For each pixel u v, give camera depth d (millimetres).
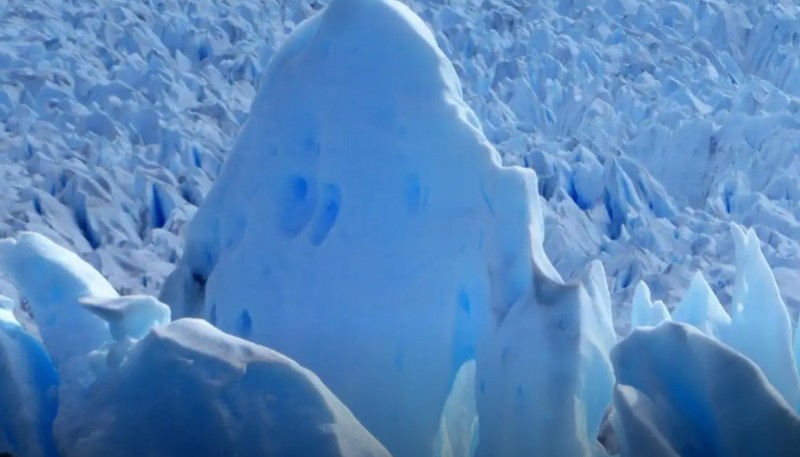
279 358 62562
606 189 173875
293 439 61500
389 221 70812
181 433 62188
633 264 142250
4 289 120125
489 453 67750
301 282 72250
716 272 142250
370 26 71875
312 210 73812
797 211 167875
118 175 164500
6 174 163750
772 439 64312
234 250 75812
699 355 65375
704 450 66625
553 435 64750
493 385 67500
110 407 63500
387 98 71312
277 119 74438
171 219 153375
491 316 67750
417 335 69688
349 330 70812
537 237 67375
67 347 70000
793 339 80062
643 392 67188
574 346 64750
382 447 62750
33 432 67438
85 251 141750
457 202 69375
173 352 62969
